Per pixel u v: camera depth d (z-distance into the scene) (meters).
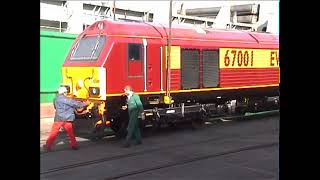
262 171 8.45
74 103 11.09
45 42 17.25
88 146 11.62
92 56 12.74
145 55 13.44
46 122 16.00
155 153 10.52
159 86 13.81
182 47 14.55
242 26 31.94
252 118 18.12
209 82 15.45
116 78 12.73
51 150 10.95
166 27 14.38
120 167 8.96
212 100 15.96
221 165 9.05
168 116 14.07
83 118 12.46
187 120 14.76
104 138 13.06
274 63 18.28
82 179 7.92
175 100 14.45
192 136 13.43
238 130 14.75
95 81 12.50
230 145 11.59
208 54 15.41
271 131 14.43
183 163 9.30
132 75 13.09
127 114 12.73
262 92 17.95
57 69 17.67
